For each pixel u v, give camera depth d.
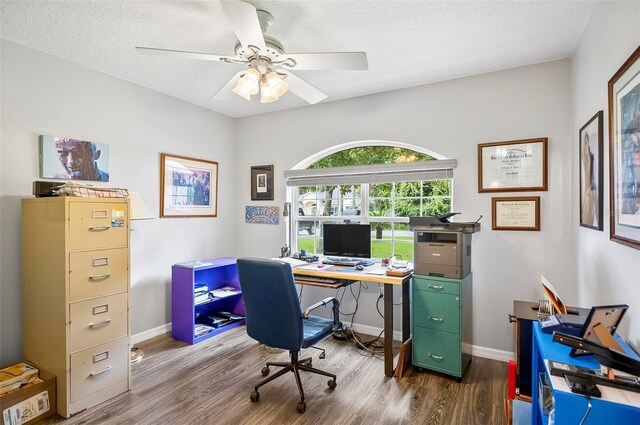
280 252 3.86
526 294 2.65
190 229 3.61
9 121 2.29
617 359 1.08
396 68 2.71
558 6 1.88
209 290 3.72
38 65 2.43
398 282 2.41
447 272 2.45
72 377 2.03
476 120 2.84
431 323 2.49
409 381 2.43
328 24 2.06
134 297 3.11
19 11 1.93
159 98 3.29
